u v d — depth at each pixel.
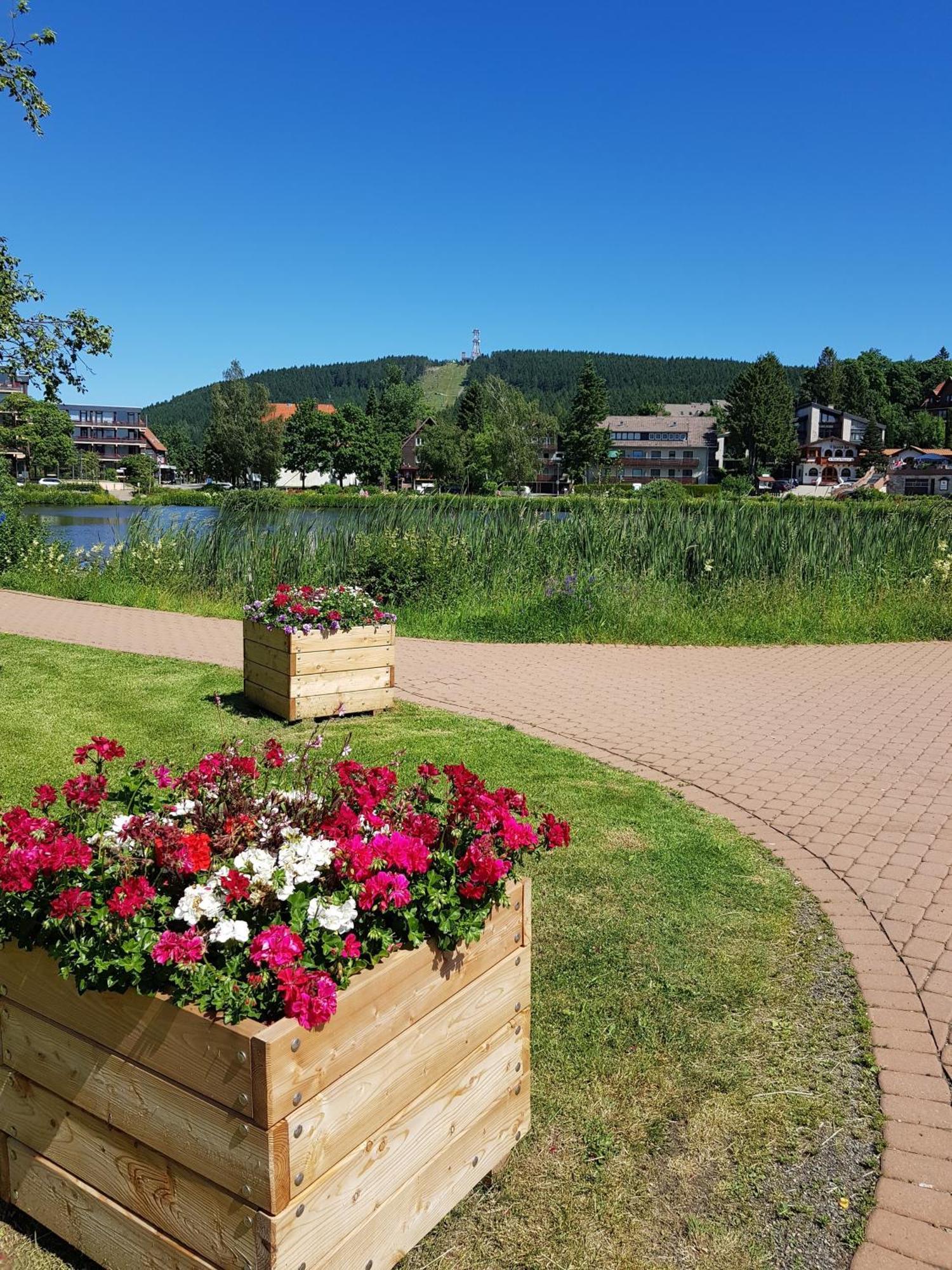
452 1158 2.21
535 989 3.24
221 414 84.94
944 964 3.48
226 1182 1.76
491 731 6.59
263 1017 1.82
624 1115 2.62
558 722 7.01
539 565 12.95
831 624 11.20
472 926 2.13
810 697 8.02
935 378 128.88
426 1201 2.13
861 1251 2.16
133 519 15.99
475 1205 2.30
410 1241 2.09
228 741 6.09
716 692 8.17
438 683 8.39
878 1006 3.19
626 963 3.42
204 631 10.88
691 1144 2.51
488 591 12.61
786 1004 3.20
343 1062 1.83
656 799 5.23
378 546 12.91
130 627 11.07
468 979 2.21
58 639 10.11
